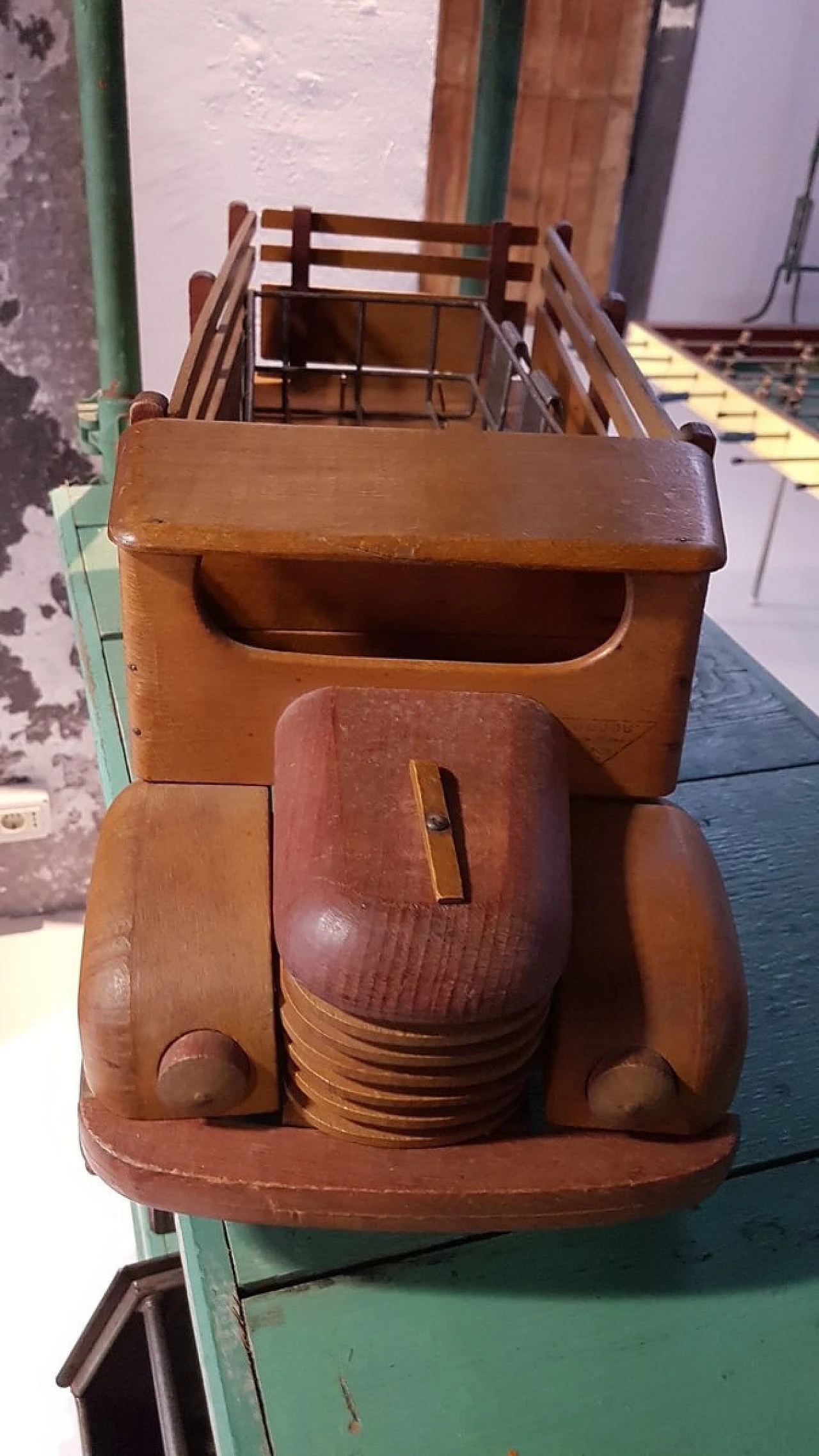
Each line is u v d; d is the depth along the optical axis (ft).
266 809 1.69
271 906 1.56
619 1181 1.58
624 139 5.09
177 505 1.55
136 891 1.56
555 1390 1.59
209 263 4.52
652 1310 1.69
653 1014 1.56
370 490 1.61
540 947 1.41
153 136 4.17
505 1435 1.53
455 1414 1.55
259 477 1.61
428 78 4.38
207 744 1.71
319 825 1.47
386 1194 1.54
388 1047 1.45
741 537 5.59
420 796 1.49
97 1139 1.57
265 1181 1.53
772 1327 1.68
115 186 3.46
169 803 1.69
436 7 4.20
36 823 4.88
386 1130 1.57
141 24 3.92
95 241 3.58
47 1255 3.92
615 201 5.32
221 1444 1.52
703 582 1.60
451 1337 1.63
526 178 5.19
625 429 2.00
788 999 2.23
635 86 4.92
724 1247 1.78
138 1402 2.58
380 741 1.56
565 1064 1.57
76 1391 2.45
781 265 5.35
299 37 4.11
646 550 1.55
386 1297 1.67
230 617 1.71
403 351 3.46
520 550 1.54
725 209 5.38
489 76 3.48
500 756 1.56
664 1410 1.58
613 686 1.67
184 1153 1.56
